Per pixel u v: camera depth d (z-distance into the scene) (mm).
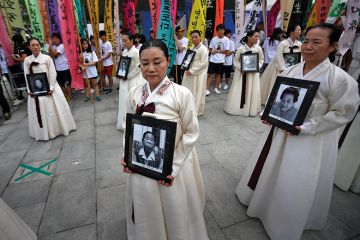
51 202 2408
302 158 1639
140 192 1402
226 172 2824
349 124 2365
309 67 1610
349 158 2391
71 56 5121
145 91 1395
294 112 1590
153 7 4258
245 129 3998
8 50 5332
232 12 9305
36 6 5070
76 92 6465
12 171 2969
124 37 3711
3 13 5078
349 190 2492
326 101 1554
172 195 1412
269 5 7941
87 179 2758
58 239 1988
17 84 5695
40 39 5250
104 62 6137
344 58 5824
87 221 2160
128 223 1790
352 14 3479
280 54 4141
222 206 2293
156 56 1216
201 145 3477
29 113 3715
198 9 4277
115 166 3000
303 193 1675
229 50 5895
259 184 1988
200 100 4461
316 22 4363
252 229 2033
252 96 4461
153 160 1316
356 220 2115
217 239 1947
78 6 6516
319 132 1568
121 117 3916
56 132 3834
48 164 3090
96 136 3859
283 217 1786
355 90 1469
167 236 1560
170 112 1333
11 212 1791
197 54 4223
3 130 4227
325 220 1969
